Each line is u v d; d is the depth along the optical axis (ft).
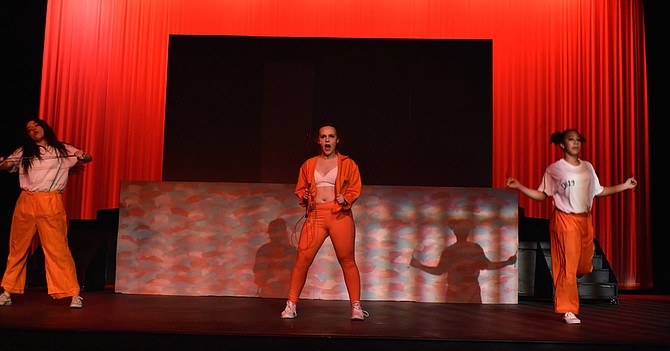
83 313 14.73
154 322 13.42
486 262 19.13
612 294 19.95
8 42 26.55
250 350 12.14
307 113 26.84
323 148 15.03
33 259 20.49
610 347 12.06
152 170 32.94
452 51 26.81
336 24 32.32
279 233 19.17
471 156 26.50
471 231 19.21
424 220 19.22
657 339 12.45
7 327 12.27
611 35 31.24
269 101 26.86
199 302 17.49
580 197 15.38
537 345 12.07
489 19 32.40
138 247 19.19
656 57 28.78
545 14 32.37
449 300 18.98
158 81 33.27
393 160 26.58
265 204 19.27
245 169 26.61
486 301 19.02
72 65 32.35
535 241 21.13
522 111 32.19
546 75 32.12
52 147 16.31
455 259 19.13
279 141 26.76
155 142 33.06
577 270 15.93
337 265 19.06
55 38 32.01
